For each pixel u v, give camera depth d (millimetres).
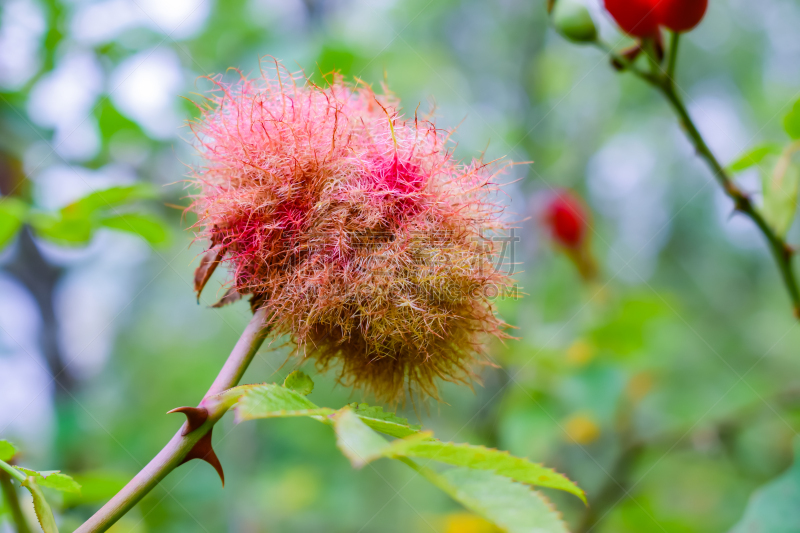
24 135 3375
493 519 1122
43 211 2611
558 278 4730
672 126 8281
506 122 5727
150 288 7328
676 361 6539
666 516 3395
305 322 1648
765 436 4613
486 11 7152
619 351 3723
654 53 2150
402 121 1823
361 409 1426
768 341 8148
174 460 1279
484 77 7020
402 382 1852
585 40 2213
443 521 3543
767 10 9047
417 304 1706
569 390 3682
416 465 1201
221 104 1863
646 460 4285
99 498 2309
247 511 4453
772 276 9289
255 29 3848
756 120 8508
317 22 4305
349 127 1767
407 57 5043
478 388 3998
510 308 3510
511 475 1195
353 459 1087
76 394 4660
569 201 3861
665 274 9016
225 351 6688
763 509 1902
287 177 1691
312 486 5293
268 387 1277
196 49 3771
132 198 2629
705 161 2227
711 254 9297
